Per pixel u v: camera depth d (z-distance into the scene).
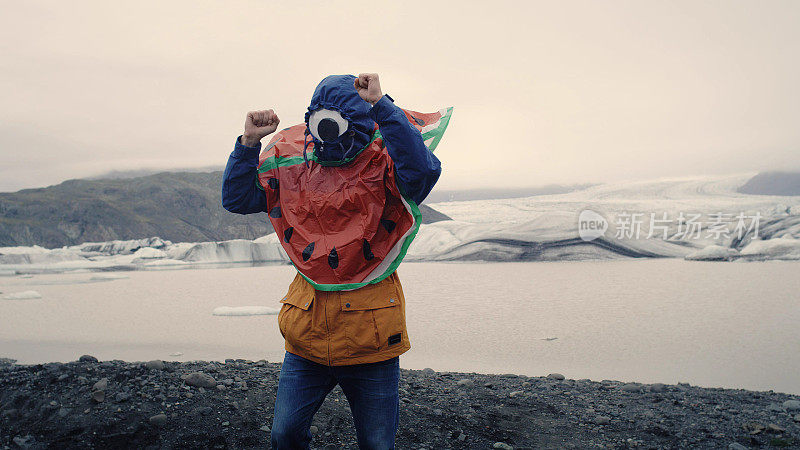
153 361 4.36
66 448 3.18
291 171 2.12
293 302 1.99
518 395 4.33
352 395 2.00
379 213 1.93
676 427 3.70
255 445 3.26
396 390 2.02
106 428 3.35
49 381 3.91
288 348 2.06
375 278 1.92
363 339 1.89
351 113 1.94
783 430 3.56
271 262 27.67
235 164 2.10
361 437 1.99
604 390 4.67
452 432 3.54
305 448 2.06
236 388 3.95
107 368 4.22
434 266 20.48
